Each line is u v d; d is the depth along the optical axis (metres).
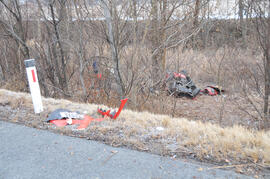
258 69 8.88
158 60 9.64
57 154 3.38
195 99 11.54
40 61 9.58
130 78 8.65
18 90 10.30
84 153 3.40
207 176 2.82
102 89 9.65
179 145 3.55
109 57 8.95
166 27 9.69
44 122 4.56
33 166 3.09
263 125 7.31
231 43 14.74
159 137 3.83
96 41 9.23
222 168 2.99
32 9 9.41
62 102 5.93
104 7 7.25
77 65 10.45
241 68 10.41
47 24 9.01
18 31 9.35
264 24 6.82
